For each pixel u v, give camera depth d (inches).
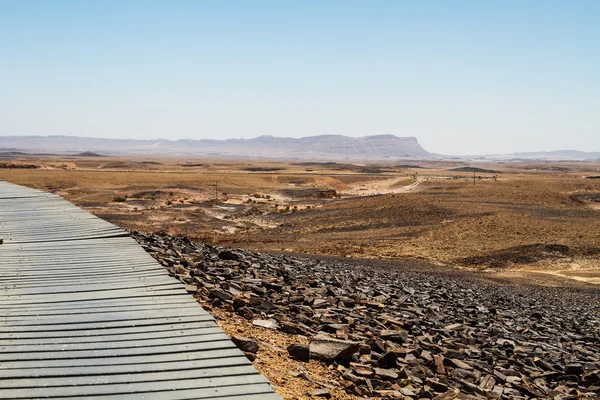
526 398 436.1
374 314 609.6
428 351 493.7
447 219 2785.4
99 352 255.3
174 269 566.6
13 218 729.0
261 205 3683.6
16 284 384.5
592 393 498.0
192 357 249.4
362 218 2915.8
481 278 1599.4
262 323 438.0
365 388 344.5
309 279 741.9
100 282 391.2
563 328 892.6
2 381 225.0
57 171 6063.0
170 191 4215.1
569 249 2092.8
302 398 298.7
